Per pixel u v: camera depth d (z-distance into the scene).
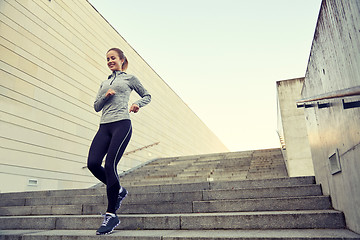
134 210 2.88
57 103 5.71
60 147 5.65
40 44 5.45
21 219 2.82
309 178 3.09
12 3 4.92
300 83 5.27
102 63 7.54
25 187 4.72
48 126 5.40
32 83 5.14
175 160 8.66
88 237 2.10
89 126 6.66
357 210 1.73
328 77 2.01
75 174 5.98
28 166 4.84
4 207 3.42
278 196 2.80
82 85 6.59
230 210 2.65
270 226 2.16
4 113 4.52
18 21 5.00
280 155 7.13
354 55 1.44
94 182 6.58
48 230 2.59
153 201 3.10
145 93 2.51
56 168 5.47
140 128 9.42
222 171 6.19
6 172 4.42
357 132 1.58
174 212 2.78
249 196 2.88
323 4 1.92
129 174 7.31
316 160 2.88
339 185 2.09
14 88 4.75
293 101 5.20
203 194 2.99
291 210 2.50
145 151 9.50
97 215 2.90
